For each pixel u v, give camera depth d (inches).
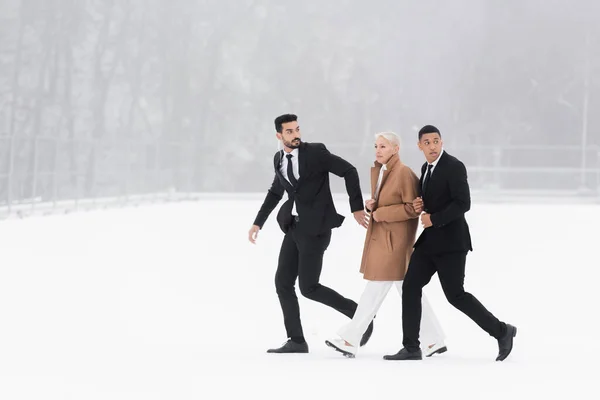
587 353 345.4
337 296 358.0
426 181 335.0
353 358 339.0
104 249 783.7
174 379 288.0
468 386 276.4
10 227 1049.5
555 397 260.5
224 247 809.5
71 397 259.4
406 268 347.3
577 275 621.6
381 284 346.6
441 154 335.0
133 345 362.3
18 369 305.3
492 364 320.8
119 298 500.7
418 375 296.2
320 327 422.9
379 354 350.6
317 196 356.2
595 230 1051.3
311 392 266.5
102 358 329.7
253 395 262.1
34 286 544.7
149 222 1158.3
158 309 465.1
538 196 2110.0
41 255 728.3
